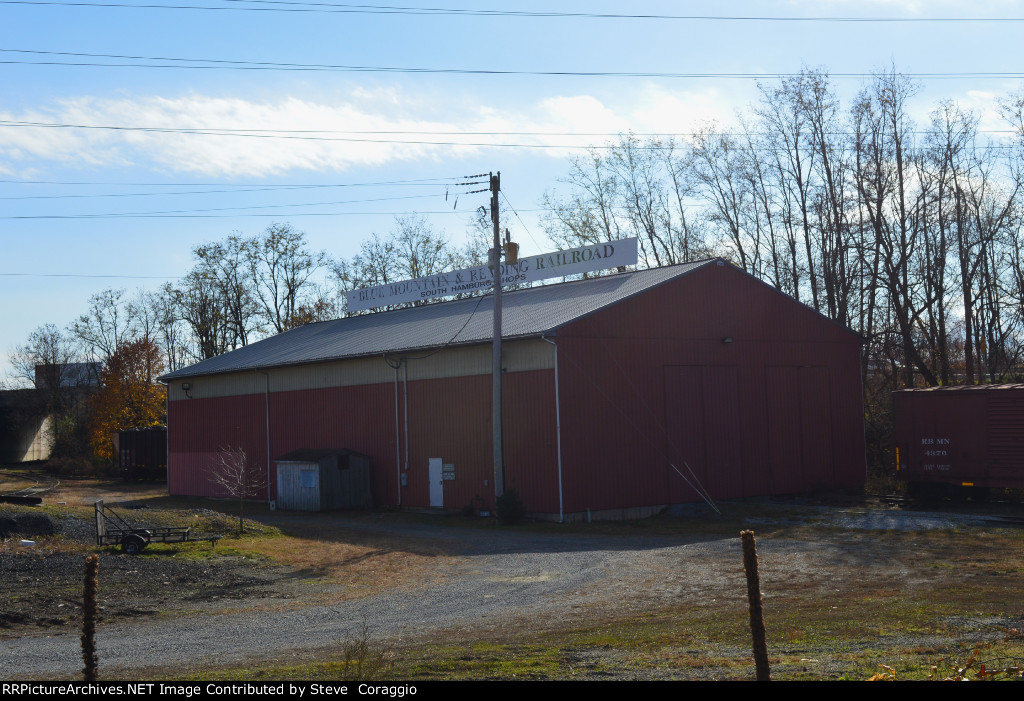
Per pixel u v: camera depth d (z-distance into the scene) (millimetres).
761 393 35812
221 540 25719
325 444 39312
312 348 42312
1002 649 10633
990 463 31266
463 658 11242
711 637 12281
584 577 19766
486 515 32219
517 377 31266
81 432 76438
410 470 35438
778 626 13070
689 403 33344
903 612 14078
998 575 18391
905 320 45844
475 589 18703
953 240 47656
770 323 36500
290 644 13422
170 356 84250
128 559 21797
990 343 48656
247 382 43625
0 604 16297
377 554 24234
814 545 23812
